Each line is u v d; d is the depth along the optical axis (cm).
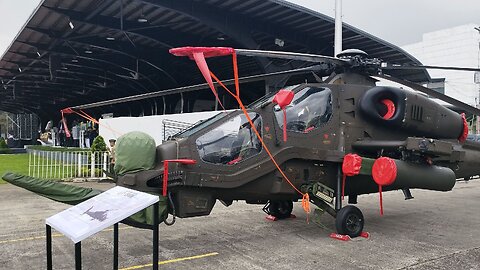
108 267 522
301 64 1948
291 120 651
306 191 664
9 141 6644
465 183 1614
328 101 692
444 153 696
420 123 721
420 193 1295
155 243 375
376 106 698
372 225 794
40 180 495
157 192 555
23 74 3039
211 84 449
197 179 564
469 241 668
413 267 525
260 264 536
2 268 517
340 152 670
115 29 1767
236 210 939
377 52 2052
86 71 2978
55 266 524
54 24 1795
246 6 1619
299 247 621
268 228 752
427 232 733
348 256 574
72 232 353
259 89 2855
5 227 755
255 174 605
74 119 4541
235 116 611
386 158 647
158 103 3547
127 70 2714
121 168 550
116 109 4425
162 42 1975
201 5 1619
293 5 1636
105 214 370
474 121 3102
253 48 1798
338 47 1427
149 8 1603
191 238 675
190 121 1666
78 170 1566
